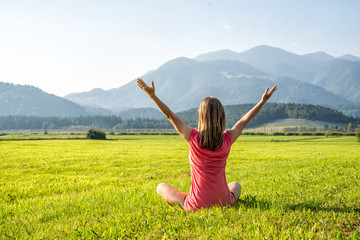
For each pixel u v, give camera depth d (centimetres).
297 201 477
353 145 5759
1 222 477
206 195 363
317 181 725
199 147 333
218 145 328
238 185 439
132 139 9219
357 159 1429
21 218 520
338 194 511
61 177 1460
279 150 3906
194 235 334
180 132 340
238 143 6800
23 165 1930
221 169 351
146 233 358
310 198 489
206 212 368
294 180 766
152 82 323
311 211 413
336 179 731
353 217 379
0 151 2931
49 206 624
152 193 670
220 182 357
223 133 337
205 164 343
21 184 1246
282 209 414
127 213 461
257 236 313
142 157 2569
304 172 966
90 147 4078
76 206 578
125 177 1507
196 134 336
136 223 400
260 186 705
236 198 430
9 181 1351
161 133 13438
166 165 2027
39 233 394
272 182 771
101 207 555
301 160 1656
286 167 1303
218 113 319
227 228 343
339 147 4859
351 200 465
